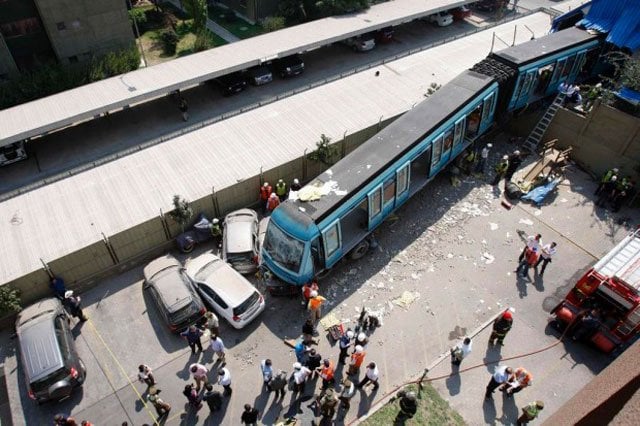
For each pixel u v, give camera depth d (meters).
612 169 24.73
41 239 20.48
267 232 19.23
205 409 16.08
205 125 27.62
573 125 25.95
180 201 20.98
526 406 15.17
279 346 17.98
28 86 33.53
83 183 23.44
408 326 18.61
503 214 23.67
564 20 32.16
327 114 28.73
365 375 16.31
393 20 39.97
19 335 16.55
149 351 17.83
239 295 18.06
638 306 15.80
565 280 20.33
